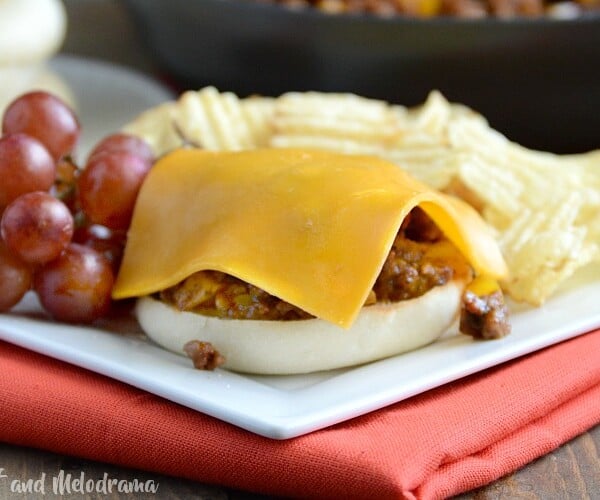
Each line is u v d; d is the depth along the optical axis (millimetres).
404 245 396
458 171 450
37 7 700
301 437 342
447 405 358
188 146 471
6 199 402
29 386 361
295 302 363
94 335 392
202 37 623
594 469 353
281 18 587
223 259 373
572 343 389
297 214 375
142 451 346
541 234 425
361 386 360
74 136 432
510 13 656
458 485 339
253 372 378
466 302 386
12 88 698
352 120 482
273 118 483
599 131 603
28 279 402
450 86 591
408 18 572
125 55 836
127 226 420
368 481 330
